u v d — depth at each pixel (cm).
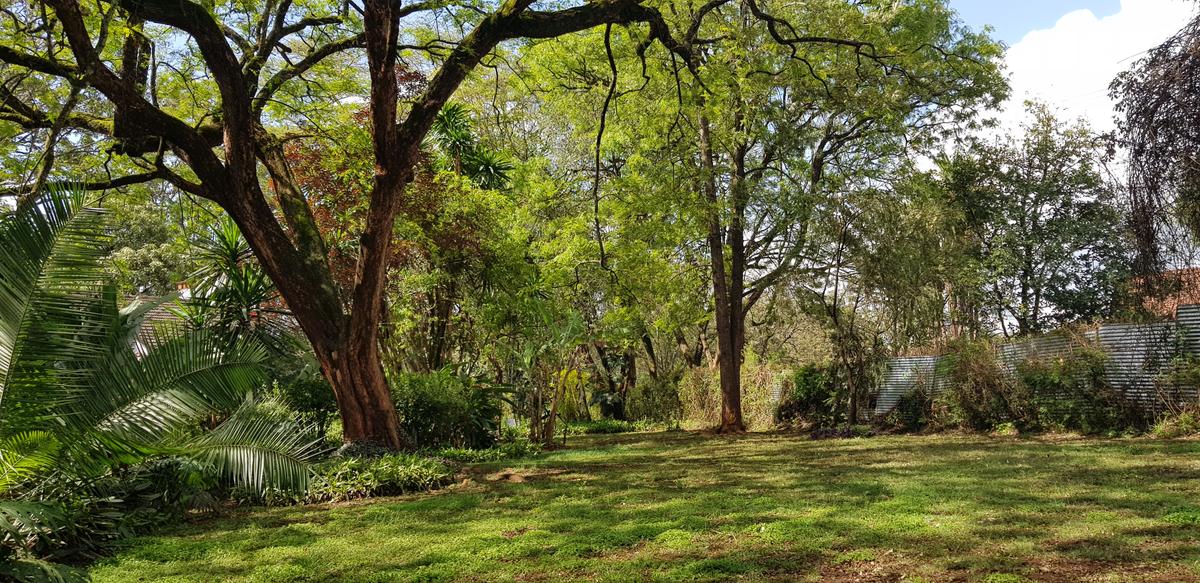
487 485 1059
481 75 1758
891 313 1738
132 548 664
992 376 1606
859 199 1756
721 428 2019
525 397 1908
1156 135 1148
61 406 506
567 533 684
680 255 2231
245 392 592
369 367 1257
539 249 2038
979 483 880
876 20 1627
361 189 1662
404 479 1014
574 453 1547
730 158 2066
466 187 1880
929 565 520
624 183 1894
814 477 1014
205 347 572
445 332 1975
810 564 538
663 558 574
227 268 1414
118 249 2617
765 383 2178
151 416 533
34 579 467
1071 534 588
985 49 1927
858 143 1981
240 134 1139
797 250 1898
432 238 1783
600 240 1373
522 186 2131
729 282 2198
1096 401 1414
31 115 1198
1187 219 1148
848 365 1817
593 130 1988
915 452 1295
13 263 503
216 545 676
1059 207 2225
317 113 1351
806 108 1959
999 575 485
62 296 514
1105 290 2061
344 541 683
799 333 2445
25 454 502
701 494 893
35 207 523
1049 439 1395
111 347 559
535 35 1165
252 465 605
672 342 2819
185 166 1562
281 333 1390
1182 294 1282
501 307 1859
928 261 1734
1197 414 1267
